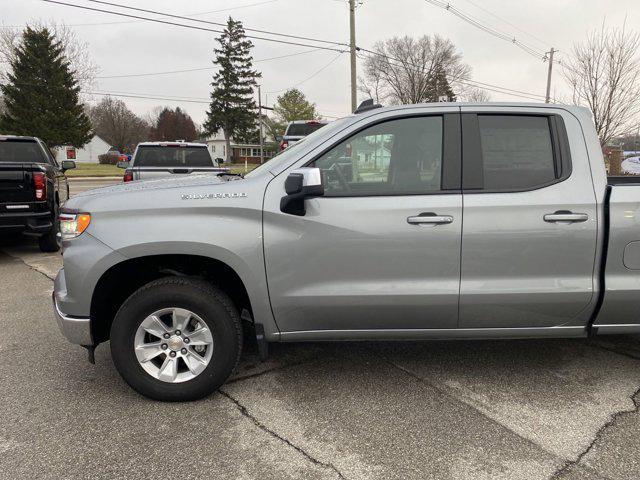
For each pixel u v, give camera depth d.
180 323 3.05
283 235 3.01
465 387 3.32
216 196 3.01
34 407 3.07
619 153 15.34
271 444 2.68
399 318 3.14
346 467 2.49
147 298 2.99
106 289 3.11
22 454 2.59
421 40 46.38
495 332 3.22
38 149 8.77
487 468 2.47
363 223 3.02
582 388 3.30
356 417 2.95
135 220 2.96
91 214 2.98
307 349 3.96
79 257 2.95
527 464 2.50
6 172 6.81
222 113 62.84
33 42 42.97
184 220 2.96
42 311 4.96
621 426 2.84
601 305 3.13
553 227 3.05
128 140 85.75
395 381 3.41
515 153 3.15
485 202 3.04
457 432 2.79
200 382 3.07
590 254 3.09
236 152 77.75
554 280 3.10
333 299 3.06
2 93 44.66
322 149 3.12
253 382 3.40
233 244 2.97
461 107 3.19
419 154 3.14
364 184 3.12
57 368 3.62
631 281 3.11
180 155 10.30
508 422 2.89
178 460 2.55
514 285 3.08
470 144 3.13
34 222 7.06
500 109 3.19
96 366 3.65
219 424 2.88
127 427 2.84
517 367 3.62
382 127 3.15
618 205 3.05
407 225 3.03
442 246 3.04
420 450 2.62
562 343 4.07
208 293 3.02
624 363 3.69
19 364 3.69
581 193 3.08
